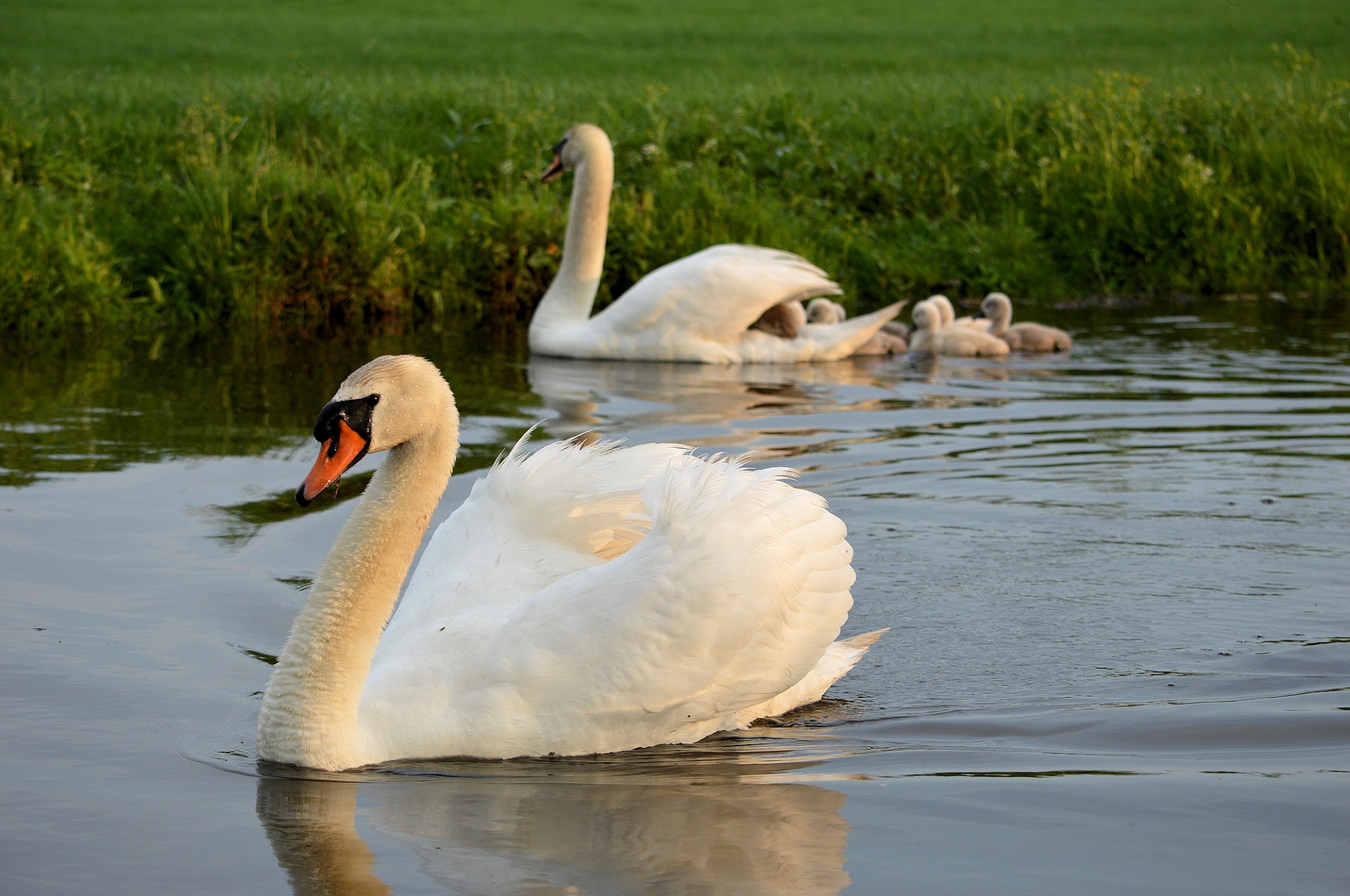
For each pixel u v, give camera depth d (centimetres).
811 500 688
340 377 1372
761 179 2312
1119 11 5697
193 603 779
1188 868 512
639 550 659
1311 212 2139
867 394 1374
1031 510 972
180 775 594
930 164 2317
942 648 748
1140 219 2102
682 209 2008
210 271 1675
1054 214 2188
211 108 2223
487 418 1220
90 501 951
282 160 1895
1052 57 4194
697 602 638
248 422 1178
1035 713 669
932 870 512
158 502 954
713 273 1575
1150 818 554
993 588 827
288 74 2906
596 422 1210
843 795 581
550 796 582
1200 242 2081
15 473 1012
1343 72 3419
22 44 3919
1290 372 1445
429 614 687
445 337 1661
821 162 2333
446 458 645
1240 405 1291
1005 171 2286
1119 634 760
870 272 2061
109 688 672
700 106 2572
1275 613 785
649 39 4684
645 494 688
